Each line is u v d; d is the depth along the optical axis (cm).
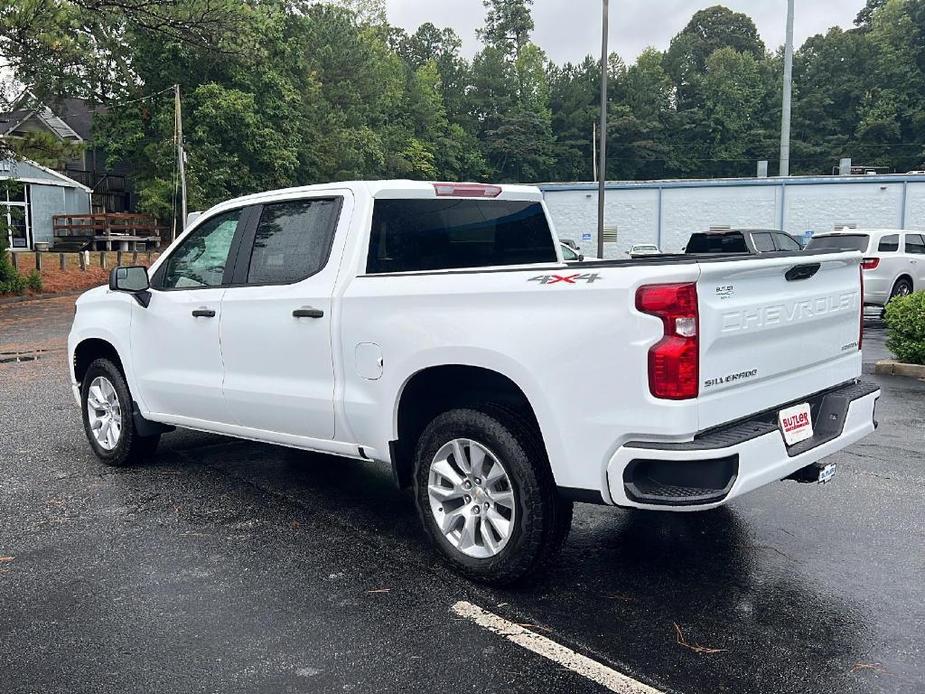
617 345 335
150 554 438
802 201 3522
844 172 4516
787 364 384
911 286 1588
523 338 362
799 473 404
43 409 826
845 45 8825
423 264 482
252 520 493
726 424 348
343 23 5788
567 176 8638
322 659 327
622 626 354
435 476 412
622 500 340
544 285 358
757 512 501
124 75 2647
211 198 3625
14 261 2383
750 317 354
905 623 354
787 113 3591
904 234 1597
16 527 480
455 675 314
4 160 2167
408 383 415
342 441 454
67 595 388
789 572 411
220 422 527
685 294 325
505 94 8562
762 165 4125
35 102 2142
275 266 488
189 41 2386
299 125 4197
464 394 431
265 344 481
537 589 393
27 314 1891
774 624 355
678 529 475
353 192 460
